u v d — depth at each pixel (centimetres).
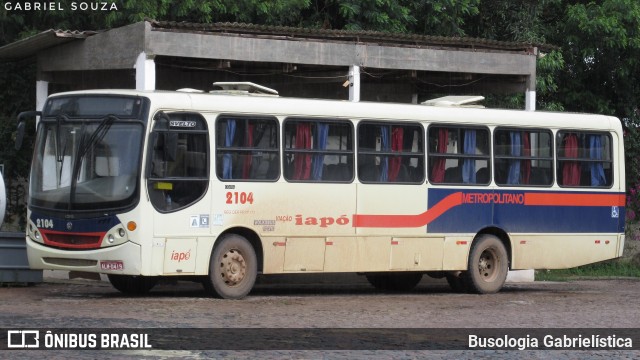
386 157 2216
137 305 1817
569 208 2491
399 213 2222
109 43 2381
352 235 2158
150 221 1889
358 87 2550
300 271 2097
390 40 2609
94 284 2341
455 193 2309
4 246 2125
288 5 3017
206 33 2347
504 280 2395
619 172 2584
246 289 2019
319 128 2128
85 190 1909
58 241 1934
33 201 1973
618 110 3647
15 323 1522
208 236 1966
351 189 2156
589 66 3578
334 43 2512
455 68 2686
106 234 1881
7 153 2844
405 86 3203
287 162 2080
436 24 3328
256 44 2411
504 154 2400
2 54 2664
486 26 3588
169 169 1919
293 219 2080
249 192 2020
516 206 2406
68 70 2541
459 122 2330
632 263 3478
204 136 1973
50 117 1988
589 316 1917
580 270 3356
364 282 2736
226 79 2920
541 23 3606
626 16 3347
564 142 2497
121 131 1908
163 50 2298
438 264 2284
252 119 2039
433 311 1922
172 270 1919
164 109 1927
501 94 3262
